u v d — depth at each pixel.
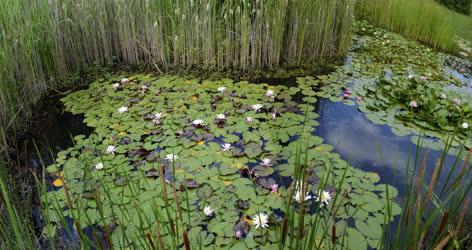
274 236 1.59
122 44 3.47
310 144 2.26
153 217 1.69
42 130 2.53
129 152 2.18
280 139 2.31
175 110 2.65
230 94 2.88
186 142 2.26
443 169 2.08
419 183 1.19
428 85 3.12
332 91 3.01
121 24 3.38
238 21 3.27
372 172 2.04
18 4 2.68
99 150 2.22
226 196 1.83
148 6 3.26
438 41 4.35
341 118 2.63
